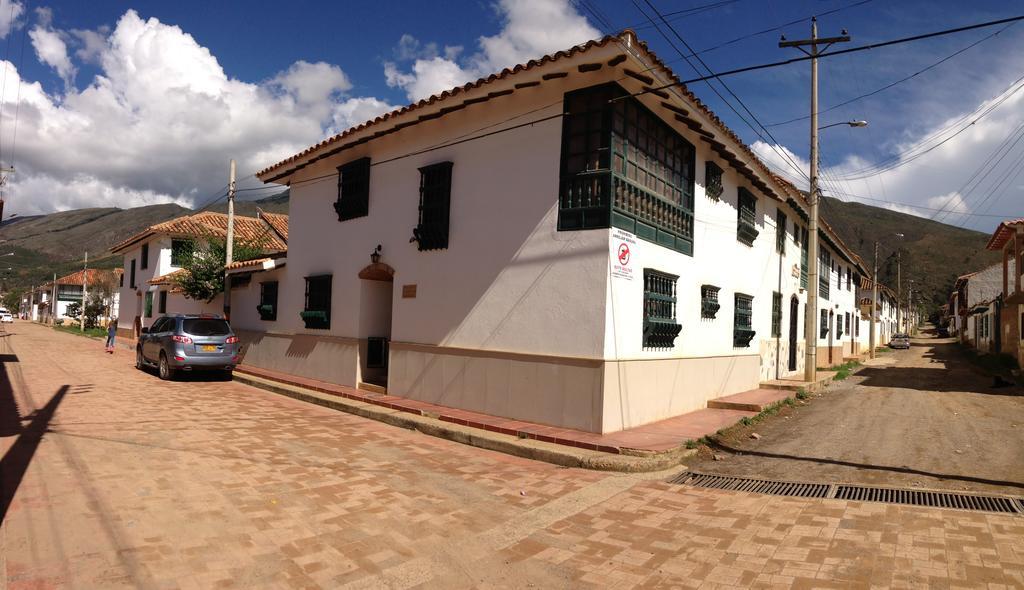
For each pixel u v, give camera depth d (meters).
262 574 3.92
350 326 12.54
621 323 8.52
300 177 14.64
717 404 11.48
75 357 19.88
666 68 8.24
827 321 25.30
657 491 6.11
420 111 10.30
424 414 9.57
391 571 4.05
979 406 12.34
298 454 7.25
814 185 15.86
